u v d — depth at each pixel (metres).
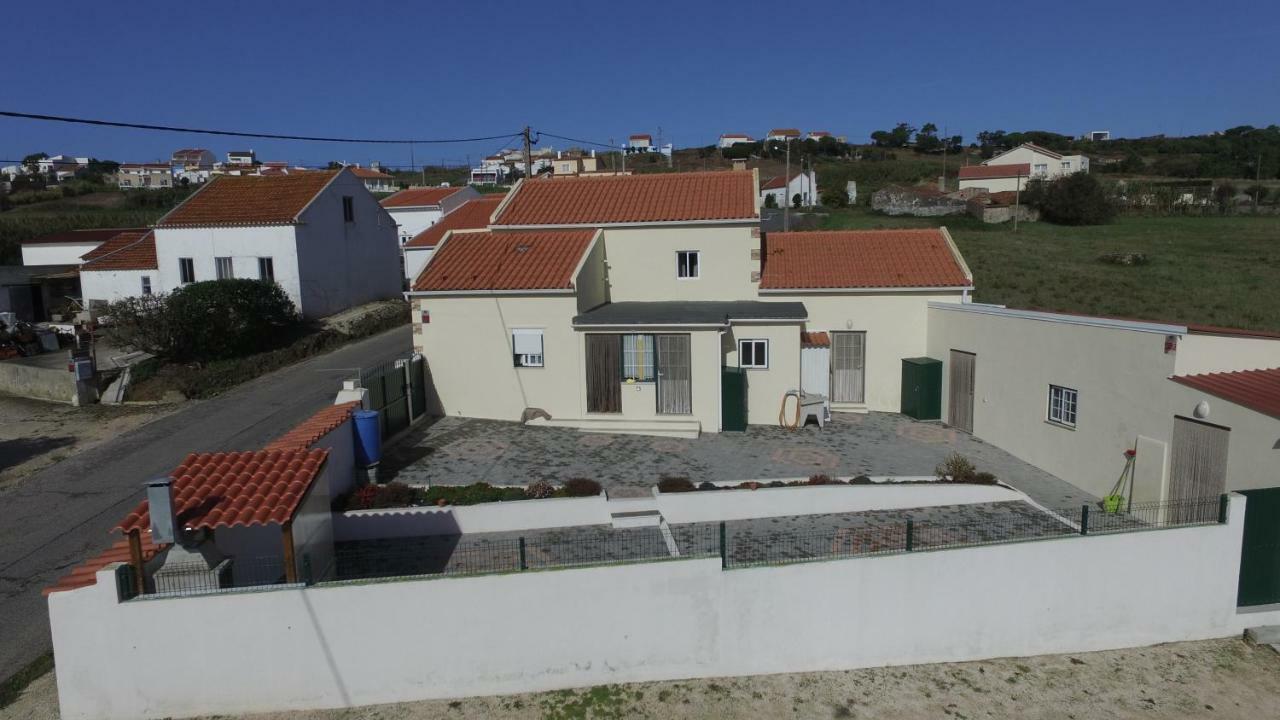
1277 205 65.12
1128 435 16.45
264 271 34.25
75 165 149.50
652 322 21.27
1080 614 12.57
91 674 10.54
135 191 94.19
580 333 21.83
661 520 15.78
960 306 22.34
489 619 11.27
